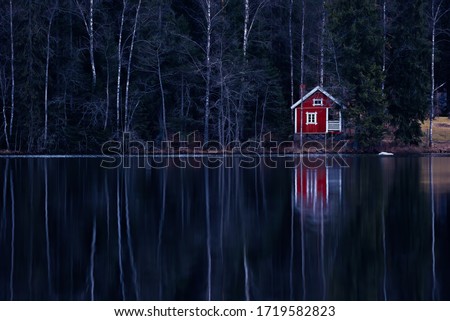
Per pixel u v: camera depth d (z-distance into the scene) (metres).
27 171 60.69
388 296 22.72
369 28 85.69
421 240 30.66
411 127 87.00
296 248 29.39
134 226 34.31
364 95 83.88
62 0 88.44
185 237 31.83
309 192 47.06
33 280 24.61
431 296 22.64
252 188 49.56
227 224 35.00
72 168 64.31
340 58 88.56
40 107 83.69
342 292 23.17
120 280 24.61
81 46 89.56
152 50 86.19
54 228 33.56
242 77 86.31
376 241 30.50
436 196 43.59
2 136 84.44
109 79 87.00
